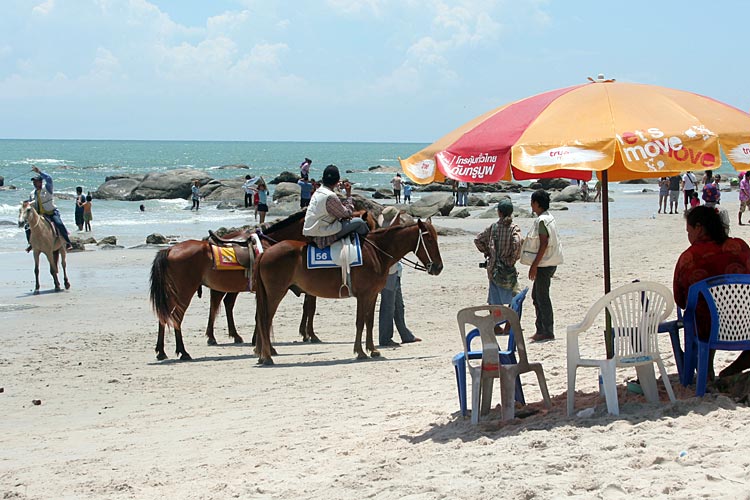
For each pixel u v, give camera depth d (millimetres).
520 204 48969
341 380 10711
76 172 95438
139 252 28094
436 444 6688
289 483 6207
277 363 12469
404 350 12984
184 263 13156
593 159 5719
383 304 13594
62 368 12516
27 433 8930
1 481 7129
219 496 6094
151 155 180125
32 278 22406
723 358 8867
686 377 7297
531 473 5523
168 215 44281
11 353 13680
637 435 6055
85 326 16109
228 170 109312
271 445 7605
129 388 11078
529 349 10969
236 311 18047
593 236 30062
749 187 28703
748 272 7020
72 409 10031
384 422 8039
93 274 23156
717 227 7086
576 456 5742
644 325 6859
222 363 12664
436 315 16375
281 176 65812
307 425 8328
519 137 6066
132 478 6930
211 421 9000
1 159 139250
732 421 6105
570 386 6934
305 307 14406
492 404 8016
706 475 5066
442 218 40938
